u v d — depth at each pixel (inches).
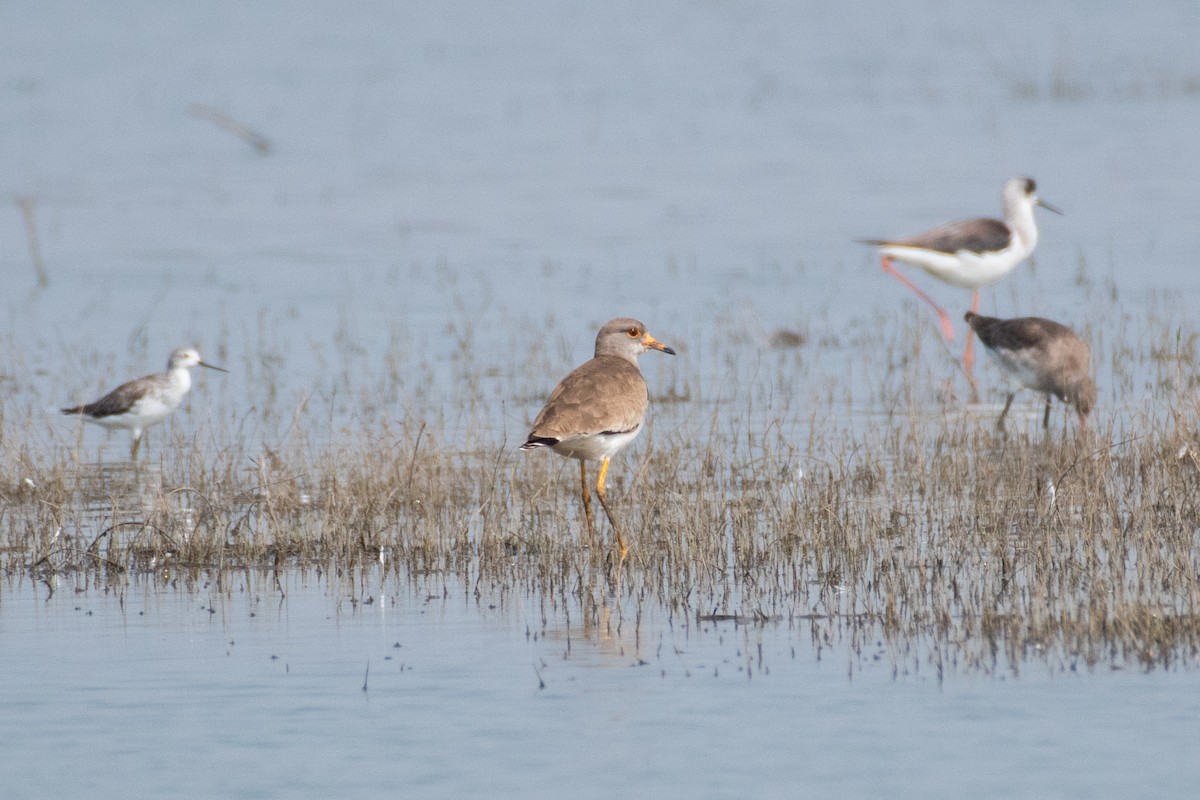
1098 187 1302.9
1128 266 1013.8
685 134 1670.8
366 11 2915.8
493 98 1962.4
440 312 956.6
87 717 359.9
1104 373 761.6
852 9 2778.1
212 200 1376.7
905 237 1157.1
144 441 681.0
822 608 431.8
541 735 345.1
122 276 1075.3
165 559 487.5
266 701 368.2
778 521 506.3
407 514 534.9
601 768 326.6
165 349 866.8
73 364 824.9
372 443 601.0
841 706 357.4
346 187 1429.6
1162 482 528.4
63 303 991.6
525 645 406.3
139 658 399.9
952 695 361.7
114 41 2519.7
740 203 1304.1
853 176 1405.0
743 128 1697.8
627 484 572.7
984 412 714.2
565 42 2491.4
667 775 323.0
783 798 310.3
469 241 1181.1
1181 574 429.4
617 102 1905.8
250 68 2252.7
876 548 478.6
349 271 1084.5
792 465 594.2
